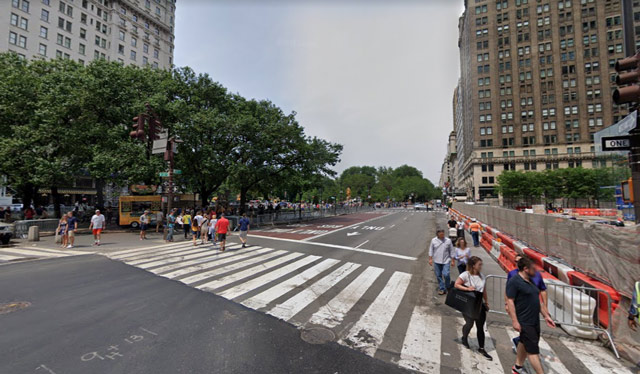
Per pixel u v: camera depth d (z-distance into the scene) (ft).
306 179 104.99
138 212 72.49
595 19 210.18
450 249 24.53
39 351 14.16
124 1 180.75
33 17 141.79
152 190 79.61
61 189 139.54
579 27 213.25
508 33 229.66
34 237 50.72
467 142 275.59
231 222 71.20
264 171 83.82
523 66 225.35
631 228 14.99
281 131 87.56
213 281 26.73
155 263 34.12
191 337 15.87
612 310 15.67
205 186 87.15
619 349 14.94
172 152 52.65
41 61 80.33
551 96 218.38
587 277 18.57
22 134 66.08
